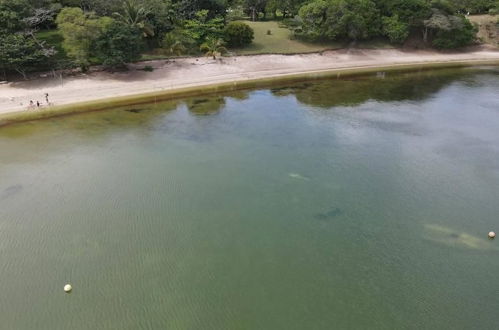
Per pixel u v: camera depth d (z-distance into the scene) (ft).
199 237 86.02
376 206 97.30
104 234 86.43
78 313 67.05
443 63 269.03
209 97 184.85
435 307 68.59
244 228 89.15
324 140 135.85
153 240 84.89
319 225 90.33
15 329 64.08
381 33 284.41
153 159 120.78
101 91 183.93
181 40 239.09
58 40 211.82
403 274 76.13
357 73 238.48
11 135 137.49
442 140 136.26
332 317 66.69
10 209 94.58
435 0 291.79
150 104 172.96
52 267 76.89
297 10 306.96
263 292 71.82
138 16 220.64
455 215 93.76
